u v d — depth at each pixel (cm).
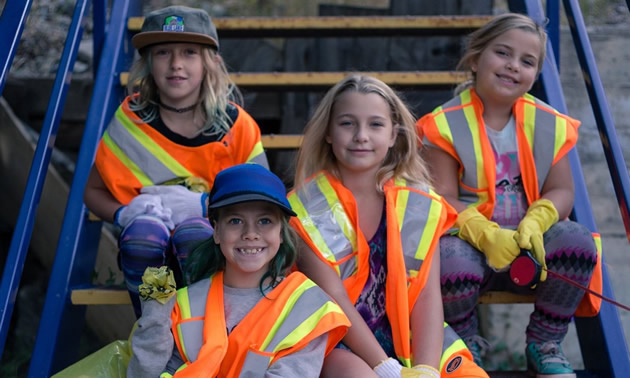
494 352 350
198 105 256
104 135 256
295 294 198
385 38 420
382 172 225
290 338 189
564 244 223
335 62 422
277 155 396
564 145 246
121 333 332
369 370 191
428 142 247
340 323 192
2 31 227
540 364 226
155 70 250
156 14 253
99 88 296
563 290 224
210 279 204
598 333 232
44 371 226
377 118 219
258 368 186
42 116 401
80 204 259
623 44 420
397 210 221
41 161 229
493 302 240
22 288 382
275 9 605
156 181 250
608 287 239
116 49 310
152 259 224
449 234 235
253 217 197
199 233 225
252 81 324
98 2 331
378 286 218
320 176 228
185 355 190
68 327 243
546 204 234
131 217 233
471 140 244
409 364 205
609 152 238
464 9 423
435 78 320
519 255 223
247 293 200
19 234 218
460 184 249
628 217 225
